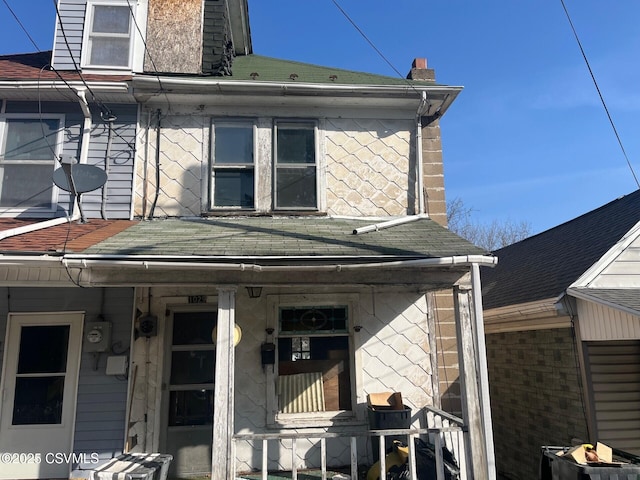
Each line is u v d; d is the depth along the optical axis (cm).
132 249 481
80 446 605
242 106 753
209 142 737
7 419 613
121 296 647
